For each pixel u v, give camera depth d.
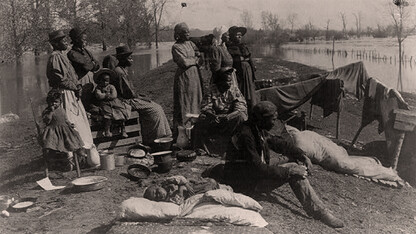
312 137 7.45
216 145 7.46
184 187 5.16
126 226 4.45
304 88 9.78
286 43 51.44
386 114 8.19
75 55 7.90
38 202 5.75
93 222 5.04
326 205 5.94
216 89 7.16
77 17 23.52
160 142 7.29
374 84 8.55
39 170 7.27
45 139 6.56
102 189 6.14
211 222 4.54
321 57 37.78
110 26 26.58
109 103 7.63
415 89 19.78
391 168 7.63
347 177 7.11
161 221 4.62
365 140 10.34
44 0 20.00
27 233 4.80
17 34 19.17
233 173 5.53
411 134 8.00
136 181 6.43
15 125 12.45
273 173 5.32
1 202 5.66
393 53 36.00
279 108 9.84
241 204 4.82
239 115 6.98
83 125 7.19
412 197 6.75
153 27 26.98
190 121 7.99
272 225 4.91
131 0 26.17
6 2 18.62
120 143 7.91
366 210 5.99
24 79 21.47
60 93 6.85
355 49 43.47
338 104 9.71
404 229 5.43
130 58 8.07
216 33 9.27
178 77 8.00
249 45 47.12
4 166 7.73
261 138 5.52
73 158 7.14
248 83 8.26
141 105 7.79
